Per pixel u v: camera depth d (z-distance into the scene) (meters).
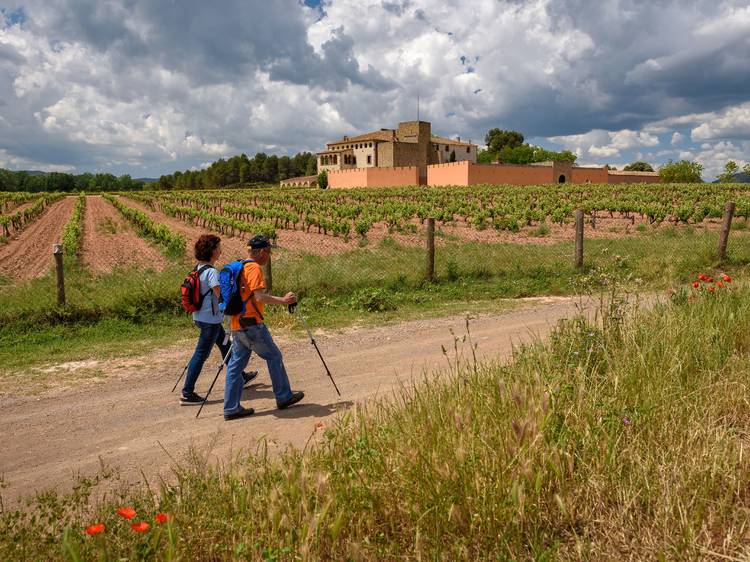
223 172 185.88
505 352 6.27
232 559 2.20
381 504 2.52
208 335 5.24
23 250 21.48
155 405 5.27
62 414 5.05
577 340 4.43
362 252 16.11
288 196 57.56
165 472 3.76
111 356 6.96
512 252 14.04
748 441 3.00
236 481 2.74
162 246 22.94
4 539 2.37
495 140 135.62
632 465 2.57
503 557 2.12
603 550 2.22
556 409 3.02
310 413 4.79
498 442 2.71
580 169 80.12
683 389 3.52
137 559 2.16
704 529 2.21
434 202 43.59
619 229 25.73
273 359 4.88
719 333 4.65
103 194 95.00
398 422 3.17
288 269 11.16
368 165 93.62
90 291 9.52
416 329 8.05
